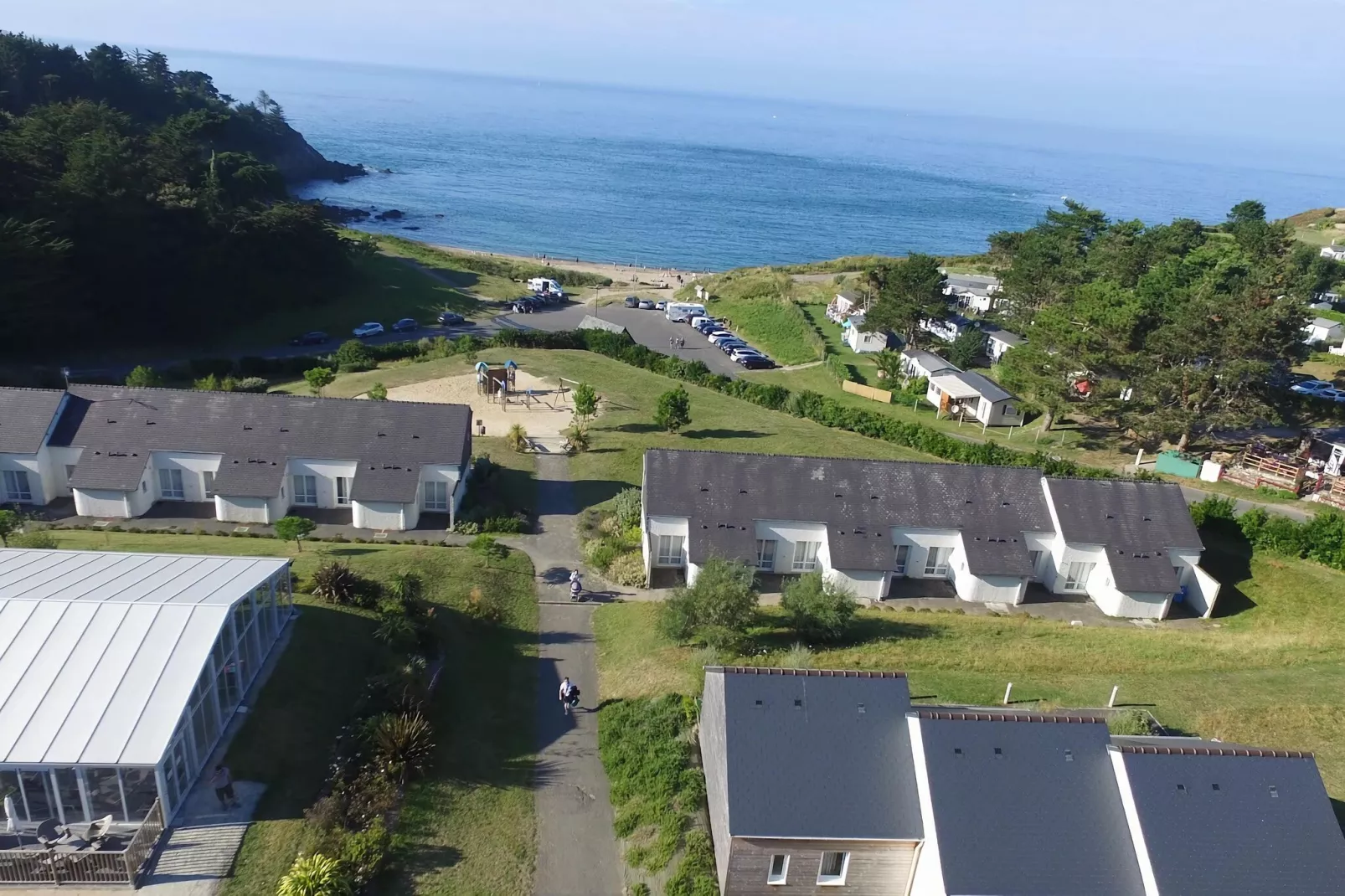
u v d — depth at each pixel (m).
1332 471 67.50
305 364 95.94
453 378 88.25
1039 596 55.53
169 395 59.88
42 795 27.23
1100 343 75.94
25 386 85.50
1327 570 55.59
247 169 143.38
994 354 107.75
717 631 42.16
